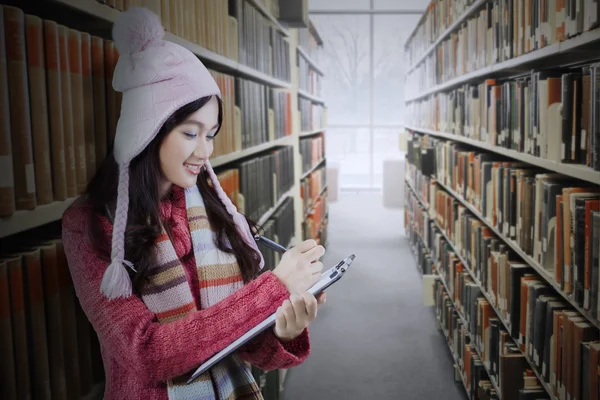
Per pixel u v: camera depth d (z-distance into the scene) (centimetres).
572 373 163
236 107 233
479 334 270
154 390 99
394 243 654
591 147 150
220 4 204
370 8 997
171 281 100
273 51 323
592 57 193
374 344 371
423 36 522
